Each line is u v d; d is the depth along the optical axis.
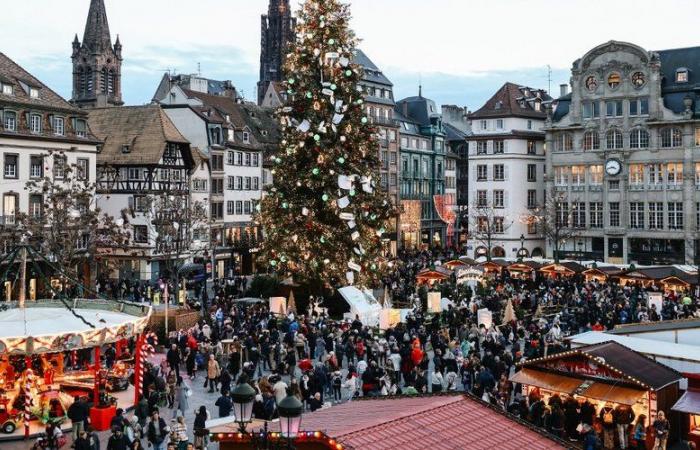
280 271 50.00
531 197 94.31
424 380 29.00
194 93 84.25
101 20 141.75
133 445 22.38
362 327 40.72
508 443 14.03
